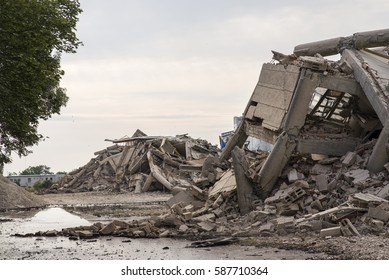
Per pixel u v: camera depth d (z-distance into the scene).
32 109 60.50
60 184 141.88
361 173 46.62
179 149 126.69
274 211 44.91
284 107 52.69
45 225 57.62
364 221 38.25
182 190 56.72
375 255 29.52
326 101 56.53
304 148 50.72
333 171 48.75
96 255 34.56
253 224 43.34
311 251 32.84
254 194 50.16
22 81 56.91
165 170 116.31
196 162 115.75
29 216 70.50
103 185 135.88
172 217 47.53
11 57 55.53
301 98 51.06
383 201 39.12
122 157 133.50
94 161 144.12
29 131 63.59
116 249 37.38
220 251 35.00
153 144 126.31
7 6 54.66
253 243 36.94
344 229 36.62
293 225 40.22
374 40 57.31
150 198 103.75
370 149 49.72
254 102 59.41
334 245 33.53
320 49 60.38
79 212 76.56
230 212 50.12
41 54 61.56
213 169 59.06
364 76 51.56
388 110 47.53
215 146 129.75
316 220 39.78
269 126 54.03
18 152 74.38
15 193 88.69
